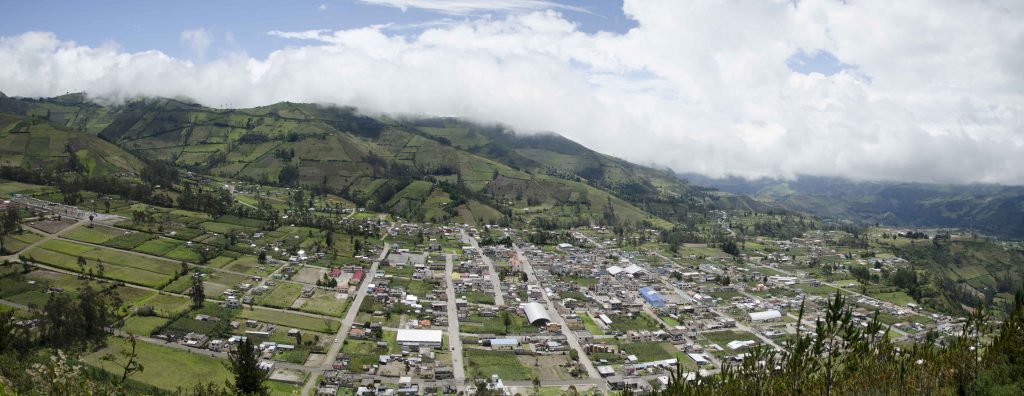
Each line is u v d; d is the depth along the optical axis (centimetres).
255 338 19262
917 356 10050
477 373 17475
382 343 19262
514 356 19100
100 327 18288
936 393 9094
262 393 12712
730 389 10050
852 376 9225
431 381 16938
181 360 17175
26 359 13262
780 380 9681
